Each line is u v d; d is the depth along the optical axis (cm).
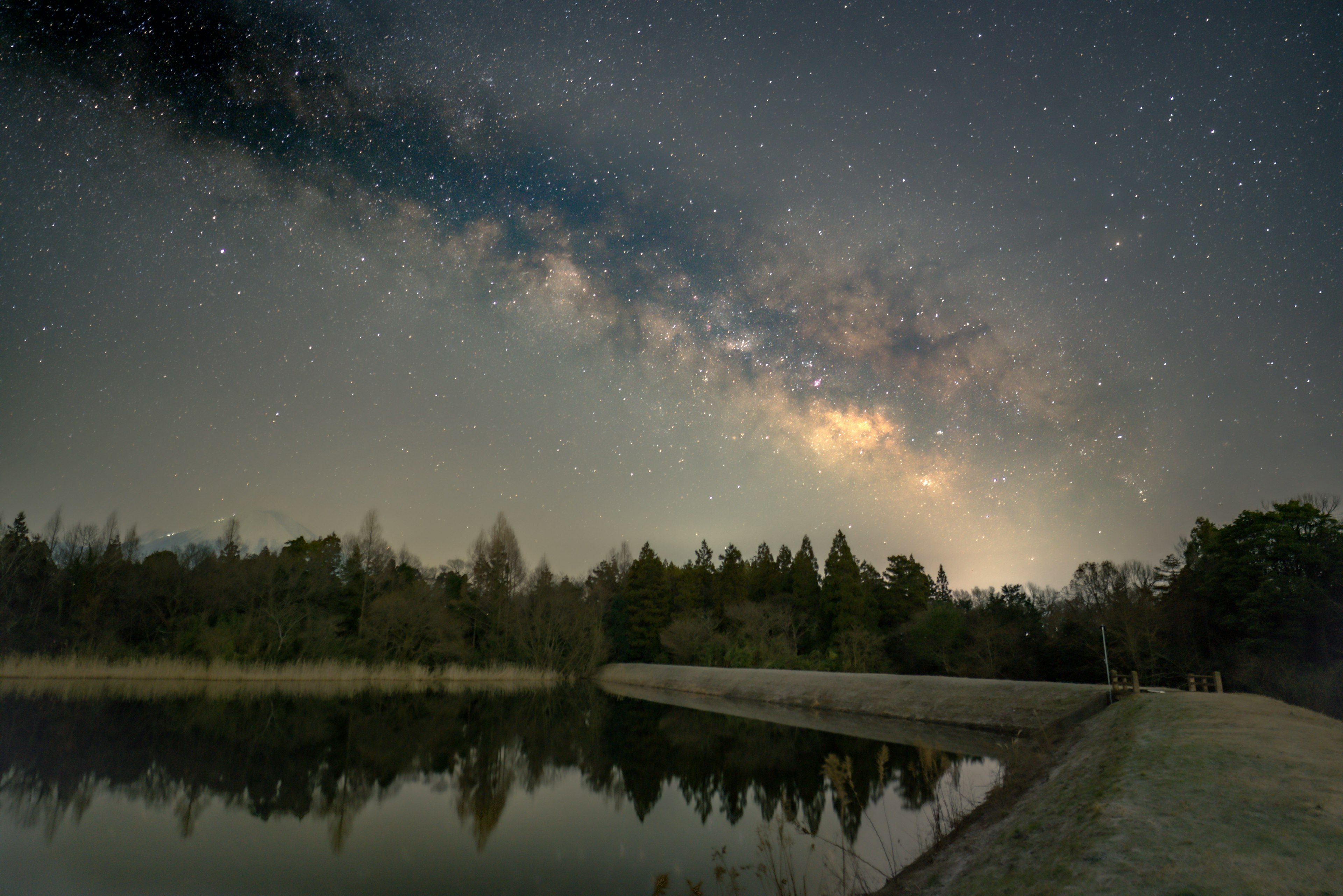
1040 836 742
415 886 895
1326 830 553
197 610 4328
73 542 4309
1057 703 2288
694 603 6600
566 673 5438
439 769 1703
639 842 1096
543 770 1711
